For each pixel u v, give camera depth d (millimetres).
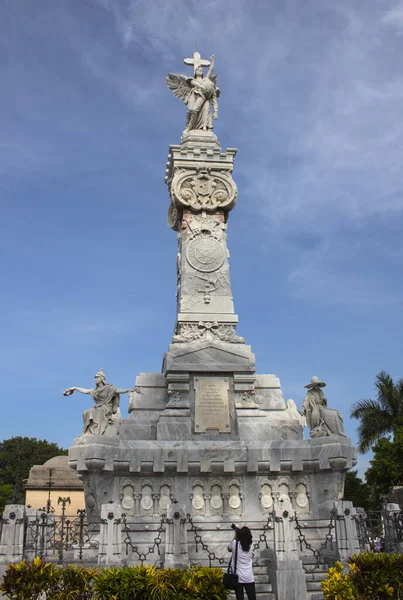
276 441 16484
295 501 16219
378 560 10109
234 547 10273
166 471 15859
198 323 18922
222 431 17203
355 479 43062
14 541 11883
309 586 11867
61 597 9883
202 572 10312
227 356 18188
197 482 16094
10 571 10039
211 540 15258
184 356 18000
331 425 16750
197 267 19750
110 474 15594
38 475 32750
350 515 12820
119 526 12328
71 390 16766
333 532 15305
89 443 15430
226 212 20969
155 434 17078
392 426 35688
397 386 37125
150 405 17719
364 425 36281
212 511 15875
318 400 17234
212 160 21109
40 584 9891
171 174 21656
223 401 17641
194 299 19344
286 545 11930
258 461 16141
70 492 32312
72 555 13688
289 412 18062
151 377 18141
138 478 15914
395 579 9883
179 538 12555
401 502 30281
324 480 16156
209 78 23156
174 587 10023
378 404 36719
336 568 10453
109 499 15445
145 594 9805
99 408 16609
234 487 16203
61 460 35562
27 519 12406
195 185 20672
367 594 9797
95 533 14695
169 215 22656
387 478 33688
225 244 20281
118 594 9656
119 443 15875
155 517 15484
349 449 16188
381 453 33844
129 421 17188
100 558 11984
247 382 18031
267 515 15875
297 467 16156
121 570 10086
